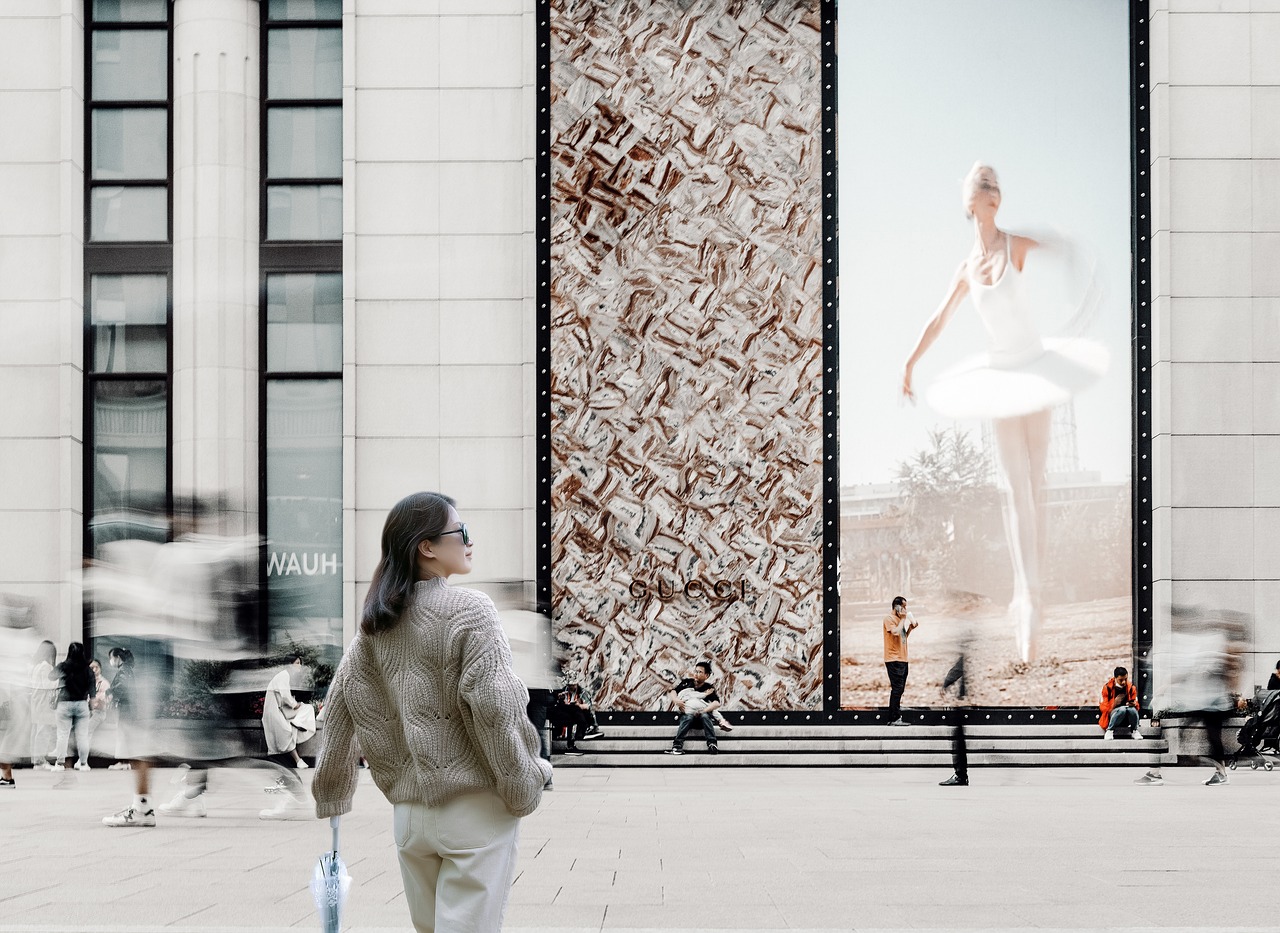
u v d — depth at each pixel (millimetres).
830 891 7586
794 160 21500
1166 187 21219
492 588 21078
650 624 20969
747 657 20906
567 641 20969
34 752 20391
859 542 21078
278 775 12562
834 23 21672
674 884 7867
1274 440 20953
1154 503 21062
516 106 21656
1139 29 21609
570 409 21234
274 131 21984
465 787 3758
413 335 21422
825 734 20641
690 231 21406
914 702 20844
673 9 21641
